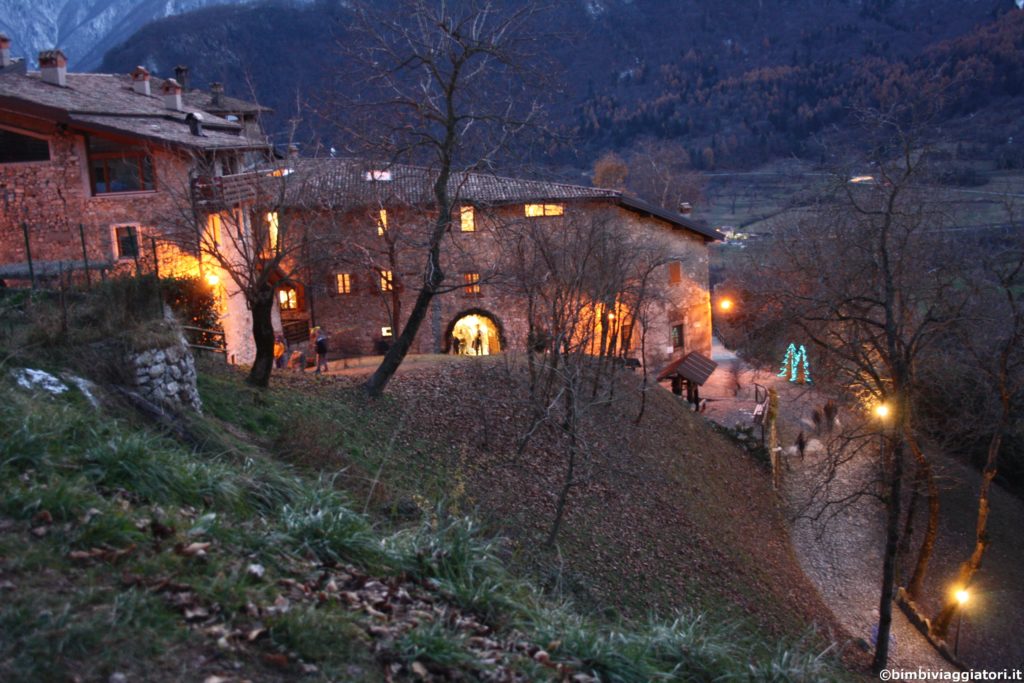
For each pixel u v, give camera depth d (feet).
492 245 104.42
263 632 18.62
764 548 80.12
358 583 23.86
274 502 29.78
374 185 80.12
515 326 121.60
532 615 26.09
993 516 102.42
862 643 67.10
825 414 122.11
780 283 98.37
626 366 119.14
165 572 19.84
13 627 16.08
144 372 42.55
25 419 25.95
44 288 50.88
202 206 74.33
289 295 129.18
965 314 72.13
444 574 26.66
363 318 128.47
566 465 72.13
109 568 19.42
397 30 65.00
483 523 48.60
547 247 82.84
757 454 105.19
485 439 70.38
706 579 63.46
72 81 97.96
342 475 46.93
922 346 69.41
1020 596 88.33
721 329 200.03
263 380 61.72
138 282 48.44
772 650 44.93
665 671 26.16
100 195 83.76
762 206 321.52
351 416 65.51
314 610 20.29
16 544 19.20
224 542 23.02
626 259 98.89
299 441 50.29
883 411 81.97
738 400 136.67
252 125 137.59
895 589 81.66
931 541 79.10
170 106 105.40
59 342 40.55
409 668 19.51
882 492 79.77
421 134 66.28
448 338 126.21
